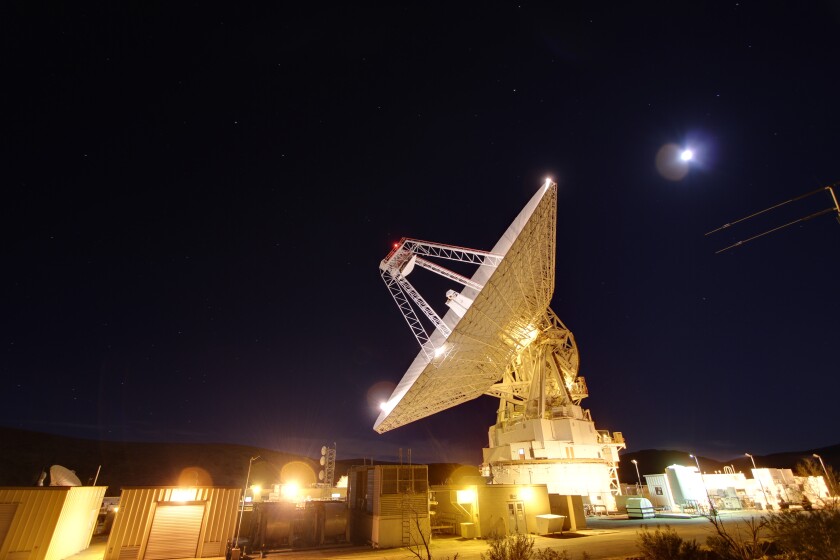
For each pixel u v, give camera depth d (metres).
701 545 24.56
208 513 26.97
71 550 27.02
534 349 52.94
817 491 38.75
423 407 47.66
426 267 44.25
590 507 46.47
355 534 35.12
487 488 35.53
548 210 37.16
